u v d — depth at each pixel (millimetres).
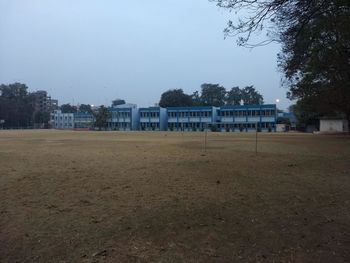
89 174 11328
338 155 18625
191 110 128875
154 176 11055
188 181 10398
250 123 120062
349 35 13570
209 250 6082
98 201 8383
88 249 6074
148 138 40375
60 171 11875
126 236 6527
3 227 7016
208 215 7539
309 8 9547
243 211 7883
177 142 30547
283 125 115438
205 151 20281
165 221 7168
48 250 6098
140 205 8078
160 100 162000
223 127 123875
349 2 9242
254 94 170375
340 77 29969
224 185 10023
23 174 11336
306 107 50094
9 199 8594
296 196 9219
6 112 160000
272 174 12023
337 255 6051
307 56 13820
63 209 7840
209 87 170250
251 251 6098
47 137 44062
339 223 7469
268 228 7035
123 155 17469
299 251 6168
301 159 16469
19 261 5836
